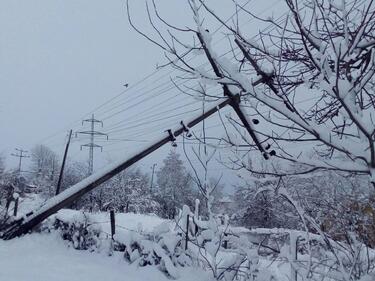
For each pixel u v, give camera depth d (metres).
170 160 52.59
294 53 3.76
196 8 3.29
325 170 3.53
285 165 3.64
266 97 3.18
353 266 4.32
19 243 11.30
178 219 8.80
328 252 4.99
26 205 22.20
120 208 44.25
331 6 3.36
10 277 7.09
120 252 9.66
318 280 4.92
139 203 45.91
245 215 6.38
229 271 6.80
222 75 3.38
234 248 7.73
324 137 3.12
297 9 3.04
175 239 8.59
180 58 3.47
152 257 8.49
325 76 3.06
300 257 5.22
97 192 42.88
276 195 4.56
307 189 4.96
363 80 3.08
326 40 3.54
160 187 53.53
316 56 3.25
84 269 8.20
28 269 7.91
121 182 45.62
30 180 73.50
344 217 4.84
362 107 3.28
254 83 3.53
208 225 7.29
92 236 10.67
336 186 4.90
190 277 7.49
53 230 12.72
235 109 3.94
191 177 6.51
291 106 3.18
